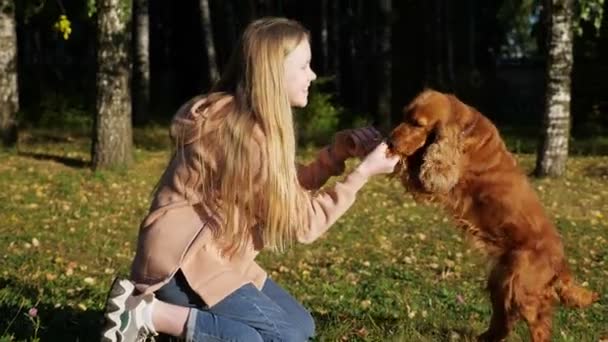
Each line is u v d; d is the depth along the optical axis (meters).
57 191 13.84
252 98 4.25
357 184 4.50
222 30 28.33
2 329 5.47
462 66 32.62
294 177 4.31
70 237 11.00
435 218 12.84
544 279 5.36
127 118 15.71
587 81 26.88
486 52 35.34
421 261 10.28
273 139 4.22
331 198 4.44
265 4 27.86
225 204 4.25
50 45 31.47
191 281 4.29
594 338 6.44
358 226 12.23
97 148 15.58
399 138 5.11
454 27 33.75
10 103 17.53
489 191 5.31
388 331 6.01
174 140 4.36
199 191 4.29
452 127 5.18
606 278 9.61
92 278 8.13
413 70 31.50
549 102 15.49
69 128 23.14
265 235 4.34
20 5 18.39
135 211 12.90
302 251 10.69
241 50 4.34
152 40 33.12
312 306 7.18
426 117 5.13
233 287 4.32
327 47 30.09
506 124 27.81
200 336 4.32
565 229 12.16
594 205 13.80
